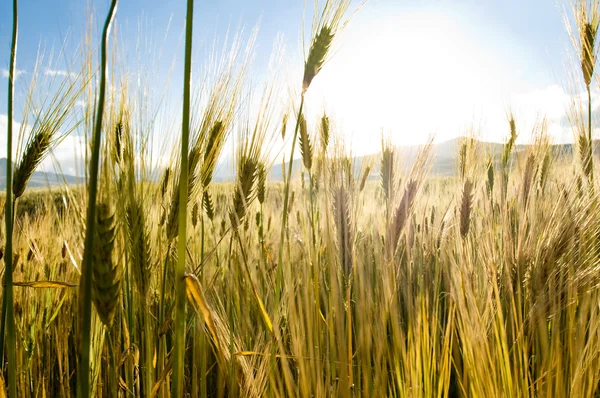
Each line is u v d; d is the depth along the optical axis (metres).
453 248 0.52
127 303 0.44
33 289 0.60
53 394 0.55
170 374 0.44
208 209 0.64
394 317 0.39
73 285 0.38
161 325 0.44
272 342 0.40
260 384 0.42
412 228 0.51
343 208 0.45
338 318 0.37
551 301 0.39
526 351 0.39
